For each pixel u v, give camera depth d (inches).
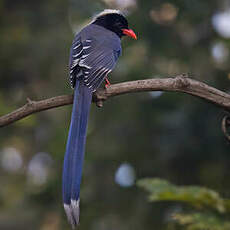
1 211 603.5
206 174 510.9
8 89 645.3
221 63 557.6
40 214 557.0
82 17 642.8
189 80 271.1
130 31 394.3
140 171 526.0
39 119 631.8
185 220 287.7
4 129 637.3
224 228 280.5
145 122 539.2
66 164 254.5
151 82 273.1
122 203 520.1
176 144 513.3
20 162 690.2
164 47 563.8
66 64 633.0
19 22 647.8
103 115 559.2
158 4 557.6
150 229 497.7
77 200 241.0
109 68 315.3
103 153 534.3
